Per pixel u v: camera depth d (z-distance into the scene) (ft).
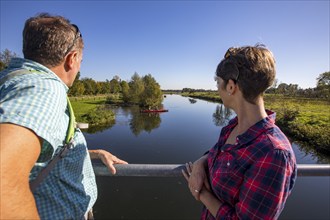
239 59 3.50
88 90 242.99
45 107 2.72
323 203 31.86
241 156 3.44
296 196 33.68
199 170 4.25
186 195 33.37
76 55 3.81
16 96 2.72
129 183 36.63
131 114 130.31
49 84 3.01
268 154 3.18
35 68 3.29
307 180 38.27
